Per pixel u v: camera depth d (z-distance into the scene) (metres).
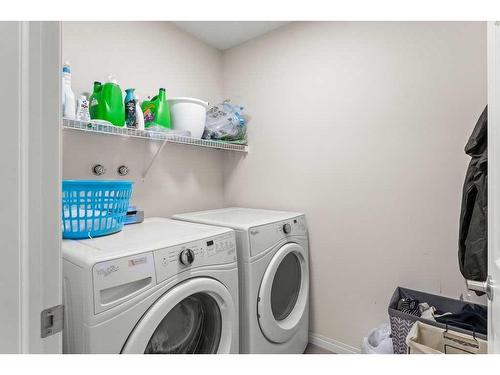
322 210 1.93
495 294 0.77
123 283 0.92
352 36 1.79
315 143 1.95
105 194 1.22
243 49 2.32
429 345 1.31
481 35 1.40
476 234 1.15
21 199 0.54
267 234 1.56
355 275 1.80
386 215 1.68
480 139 1.16
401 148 1.63
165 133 1.66
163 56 1.98
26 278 0.55
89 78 1.58
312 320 1.98
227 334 1.27
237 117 2.14
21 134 0.54
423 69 1.55
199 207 2.25
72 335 0.89
